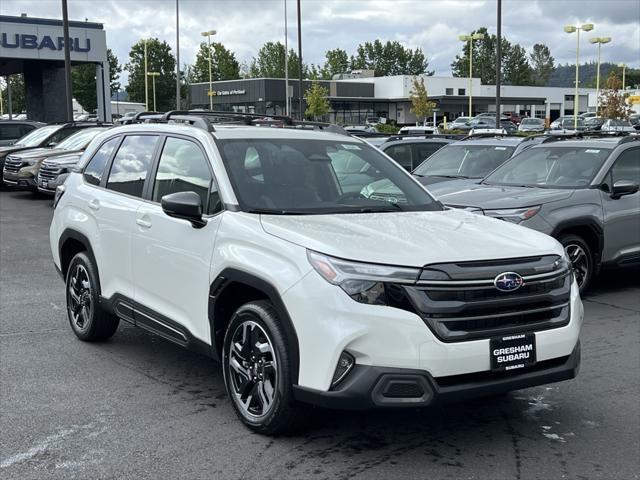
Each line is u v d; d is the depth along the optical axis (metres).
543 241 4.28
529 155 9.27
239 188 4.63
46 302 7.74
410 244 3.93
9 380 5.24
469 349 3.71
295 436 4.27
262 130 5.25
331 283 3.72
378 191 5.14
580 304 4.25
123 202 5.51
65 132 19.67
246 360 4.30
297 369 3.86
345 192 5.03
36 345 6.13
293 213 4.56
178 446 4.13
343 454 4.04
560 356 4.04
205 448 4.10
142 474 3.79
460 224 4.52
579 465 3.94
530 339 3.90
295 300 3.83
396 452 4.08
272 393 4.12
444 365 3.66
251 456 4.00
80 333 6.21
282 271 3.94
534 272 3.95
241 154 4.90
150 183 5.33
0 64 39.88
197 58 103.19
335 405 3.70
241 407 4.35
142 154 5.57
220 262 4.36
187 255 4.69
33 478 3.74
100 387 5.11
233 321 4.33
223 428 4.39
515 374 3.90
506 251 3.98
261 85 71.62
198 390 5.07
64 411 4.65
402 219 4.55
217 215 4.55
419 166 11.98
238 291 4.45
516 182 8.92
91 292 5.95
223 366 4.46
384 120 74.19
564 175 8.55
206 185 4.79
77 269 6.16
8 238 12.20
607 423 4.55
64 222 6.27
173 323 4.88
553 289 4.05
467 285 3.74
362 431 4.37
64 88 38.78
